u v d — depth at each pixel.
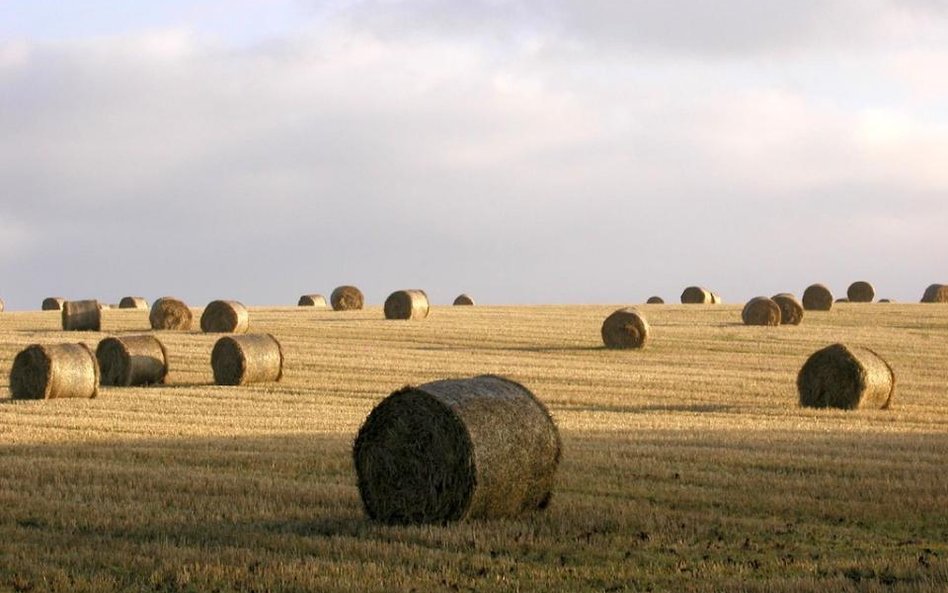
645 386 47.25
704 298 101.56
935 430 34.47
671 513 20.69
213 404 39.47
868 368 40.62
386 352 58.03
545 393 44.53
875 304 91.88
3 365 51.56
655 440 29.88
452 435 20.17
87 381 41.09
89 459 26.34
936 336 68.94
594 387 46.59
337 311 84.56
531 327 71.62
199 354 54.66
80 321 65.19
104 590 15.60
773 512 21.00
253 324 70.31
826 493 22.53
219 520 19.91
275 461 26.00
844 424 35.53
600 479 23.89
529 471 20.83
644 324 61.09
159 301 66.81
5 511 20.31
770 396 44.69
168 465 25.56
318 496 22.02
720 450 27.62
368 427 20.70
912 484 23.27
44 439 30.19
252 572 16.31
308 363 53.03
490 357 56.81
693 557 17.59
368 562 16.95
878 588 15.31
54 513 20.28
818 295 85.25
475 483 20.02
